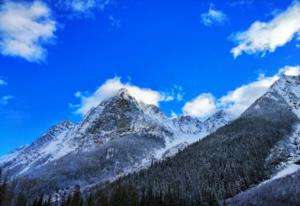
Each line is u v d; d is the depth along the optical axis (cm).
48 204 14438
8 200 15488
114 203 15250
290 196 12700
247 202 13788
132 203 15138
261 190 14175
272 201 12938
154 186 17888
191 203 15725
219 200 15500
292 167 17125
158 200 15262
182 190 16838
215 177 17612
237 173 17650
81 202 15200
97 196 17062
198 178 17912
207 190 16162
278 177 15788
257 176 16912
